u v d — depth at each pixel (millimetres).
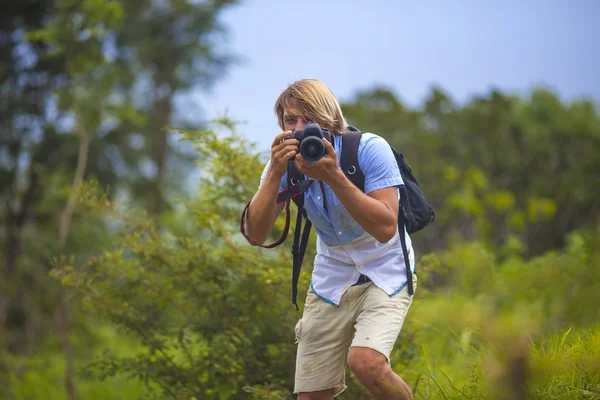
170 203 25797
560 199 30312
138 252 8430
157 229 8648
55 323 19812
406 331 7805
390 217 5250
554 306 10008
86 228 19047
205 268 8156
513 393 3102
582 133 31812
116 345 16188
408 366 7672
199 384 7875
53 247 19062
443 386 6789
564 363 5598
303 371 6004
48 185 20891
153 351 8242
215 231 8391
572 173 30875
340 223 5641
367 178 5484
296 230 6000
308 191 5699
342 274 5832
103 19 16828
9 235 21500
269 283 7906
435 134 33375
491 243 19344
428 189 30531
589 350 6012
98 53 16953
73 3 16469
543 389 5492
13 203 22625
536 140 32062
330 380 5961
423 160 32969
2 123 22375
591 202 30031
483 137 32500
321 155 4977
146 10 30812
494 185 31281
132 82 27719
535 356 5645
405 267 5738
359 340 5492
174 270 8258
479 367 6266
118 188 24312
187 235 8609
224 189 8641
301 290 7875
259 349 7809
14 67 22203
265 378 7684
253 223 5633
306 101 5523
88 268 9180
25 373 18156
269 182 5422
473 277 11305
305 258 8242
